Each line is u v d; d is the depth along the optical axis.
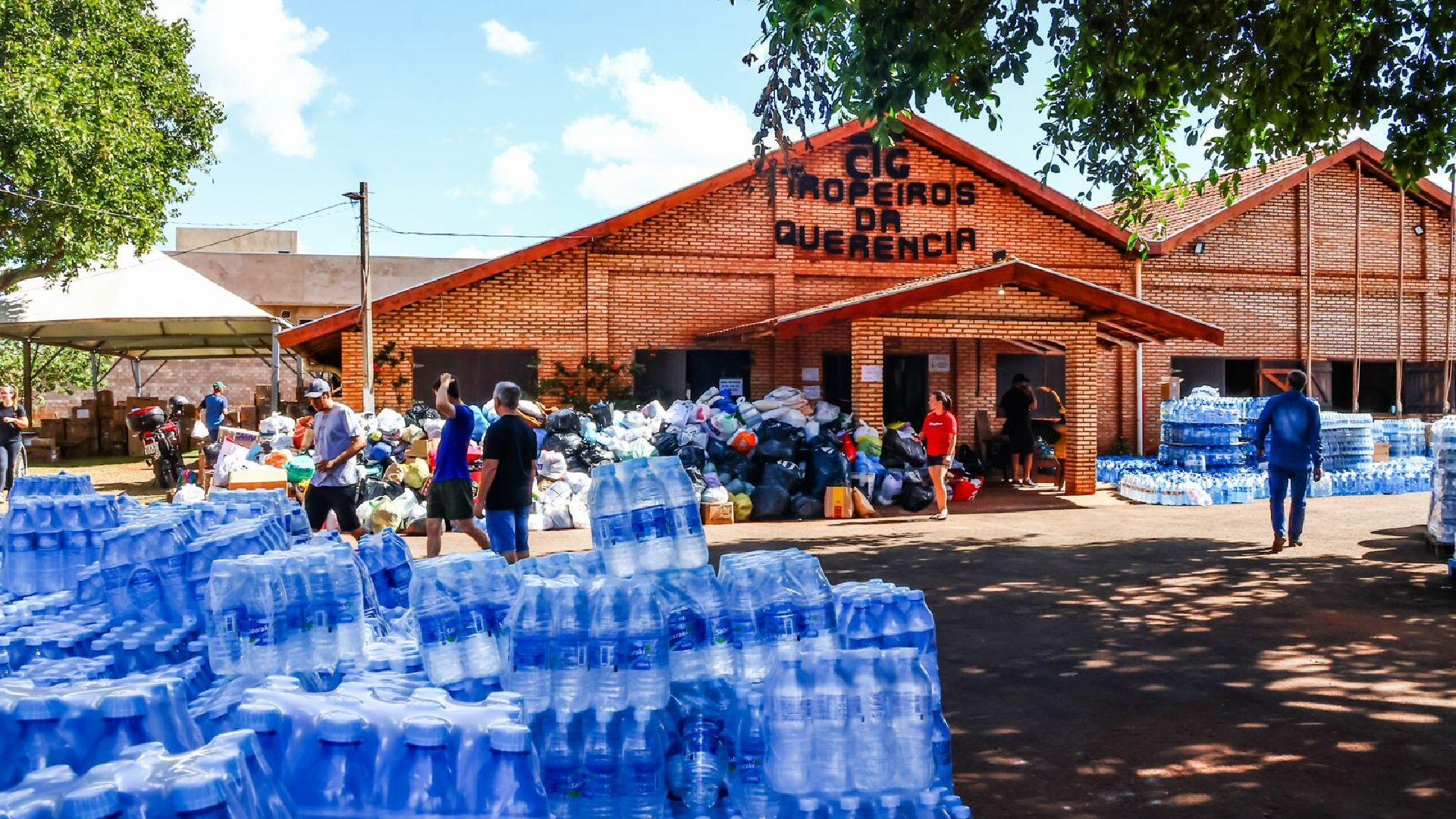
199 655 3.04
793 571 3.30
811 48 7.31
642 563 3.37
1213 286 22.80
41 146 21.73
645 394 19.89
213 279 35.12
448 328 19.17
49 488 3.95
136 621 3.25
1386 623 7.39
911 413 21.28
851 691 2.76
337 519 9.06
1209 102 8.54
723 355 20.50
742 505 14.41
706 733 3.04
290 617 2.93
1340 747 4.91
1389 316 24.02
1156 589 8.80
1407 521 13.09
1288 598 8.29
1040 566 10.12
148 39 28.62
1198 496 15.34
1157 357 22.50
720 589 3.29
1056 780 4.61
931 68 7.32
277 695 2.55
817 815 2.71
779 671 2.80
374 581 4.09
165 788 1.88
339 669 3.04
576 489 14.22
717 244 20.36
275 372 20.66
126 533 3.37
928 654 3.19
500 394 8.02
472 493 8.34
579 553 3.57
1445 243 24.34
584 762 2.79
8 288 24.06
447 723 2.40
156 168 26.03
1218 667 6.35
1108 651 6.77
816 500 14.83
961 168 21.33
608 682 2.84
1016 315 16.89
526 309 19.50
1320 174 23.47
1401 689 5.83
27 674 2.71
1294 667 6.29
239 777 2.02
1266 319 23.09
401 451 15.11
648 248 20.05
